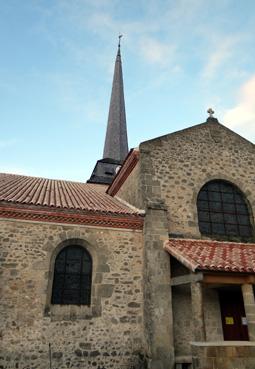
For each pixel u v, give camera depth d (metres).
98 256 9.53
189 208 10.88
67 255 9.52
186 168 11.50
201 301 7.98
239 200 11.82
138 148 11.38
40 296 8.64
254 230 11.23
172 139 11.88
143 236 10.06
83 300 9.12
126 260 9.73
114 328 8.91
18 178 14.61
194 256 8.56
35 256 8.99
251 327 7.65
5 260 8.71
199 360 7.02
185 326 9.16
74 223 9.66
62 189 13.50
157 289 9.07
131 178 12.28
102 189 16.58
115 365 8.56
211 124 12.76
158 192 10.75
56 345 8.33
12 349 8.00
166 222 10.09
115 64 29.41
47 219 9.45
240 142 12.75
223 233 11.03
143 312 9.29
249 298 7.92
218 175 11.77
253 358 7.14
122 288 9.40
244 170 12.23
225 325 9.59
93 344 8.60
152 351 8.34
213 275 8.02
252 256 9.15
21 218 9.22
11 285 8.53
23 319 8.31
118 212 9.95
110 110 26.42
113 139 24.58
